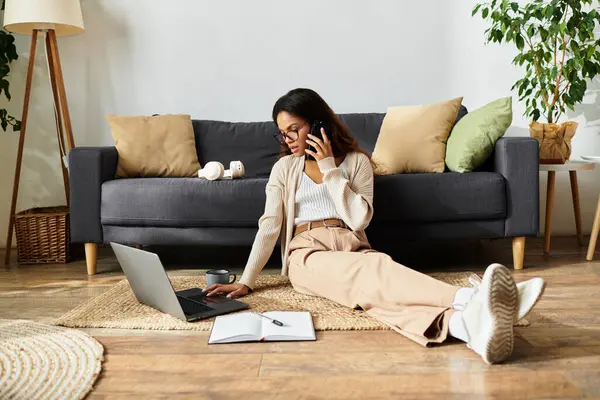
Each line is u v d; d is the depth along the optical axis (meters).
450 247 3.68
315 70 3.93
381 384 1.63
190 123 3.66
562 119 3.92
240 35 3.91
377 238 3.00
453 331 1.89
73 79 3.93
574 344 1.91
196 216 3.01
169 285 2.15
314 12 3.89
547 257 3.32
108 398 1.58
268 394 1.58
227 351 1.91
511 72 3.89
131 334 2.10
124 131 3.47
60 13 3.44
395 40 3.90
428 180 2.96
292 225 2.59
